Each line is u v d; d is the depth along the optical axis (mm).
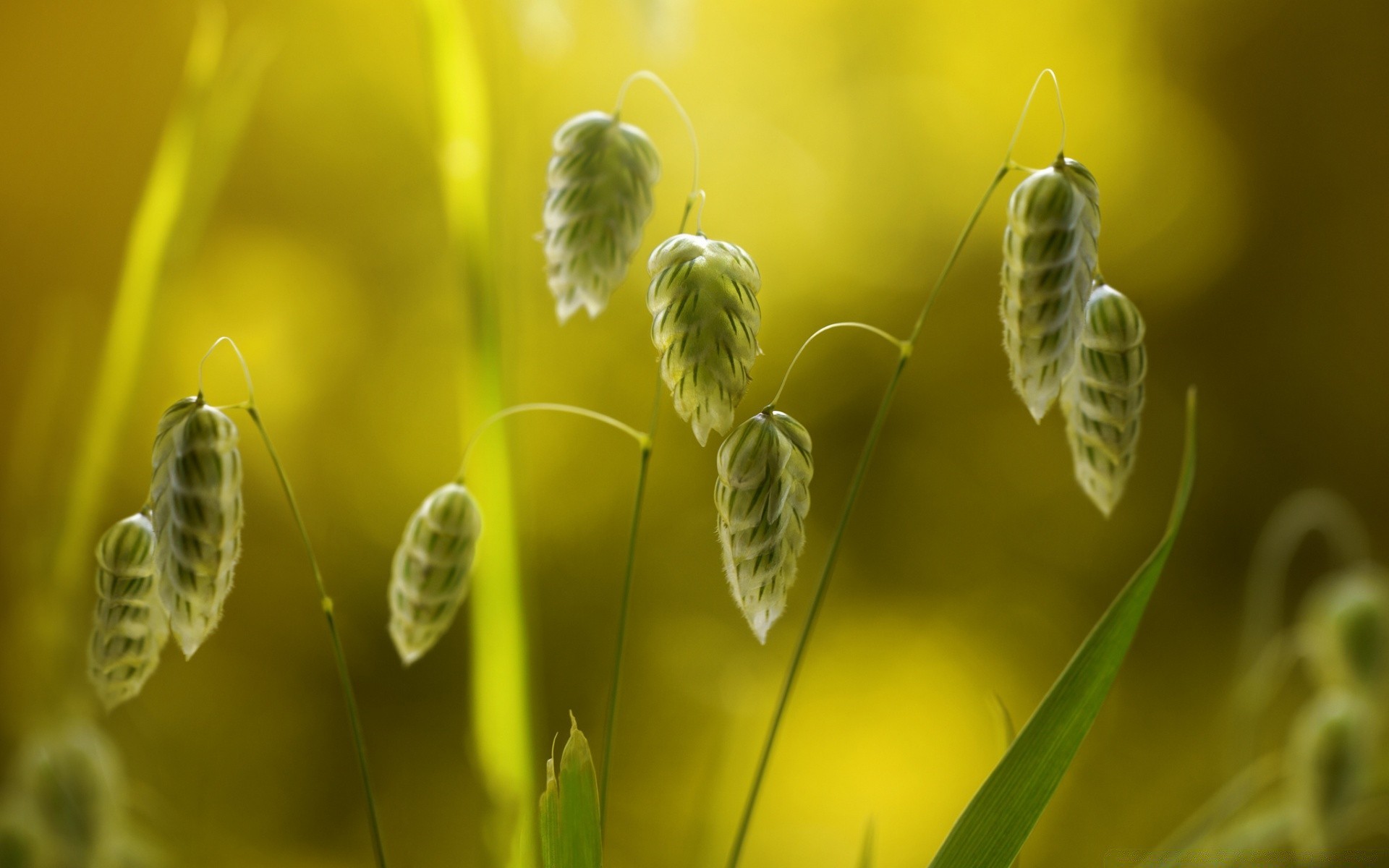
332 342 777
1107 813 699
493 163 330
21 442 431
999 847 283
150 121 796
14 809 334
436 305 792
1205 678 777
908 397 822
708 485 755
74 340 525
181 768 554
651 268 279
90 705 344
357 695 707
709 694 474
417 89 816
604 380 758
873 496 807
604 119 292
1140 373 284
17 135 771
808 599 777
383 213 809
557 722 679
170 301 343
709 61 816
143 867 345
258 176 793
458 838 652
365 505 759
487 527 331
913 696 742
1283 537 423
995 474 820
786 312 815
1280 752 699
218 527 275
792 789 677
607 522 746
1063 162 281
